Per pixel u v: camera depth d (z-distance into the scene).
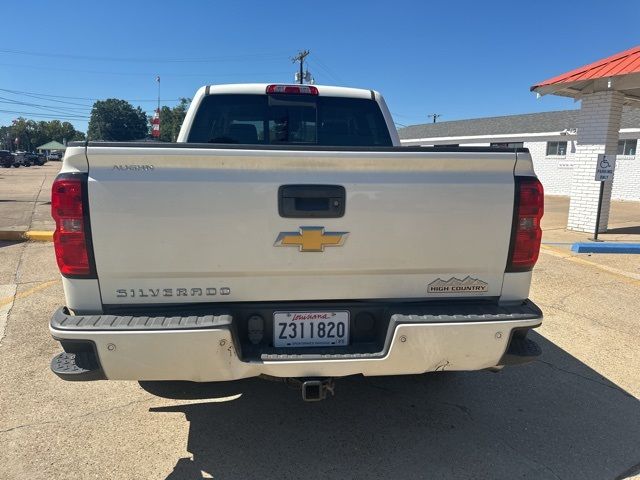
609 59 9.96
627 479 2.73
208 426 3.15
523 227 2.63
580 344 4.59
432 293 2.65
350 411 3.37
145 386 3.65
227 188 2.40
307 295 2.57
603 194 10.45
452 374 3.94
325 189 2.46
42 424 3.13
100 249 2.37
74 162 2.34
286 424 3.19
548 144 26.06
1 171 41.06
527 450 2.96
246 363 2.43
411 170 2.53
